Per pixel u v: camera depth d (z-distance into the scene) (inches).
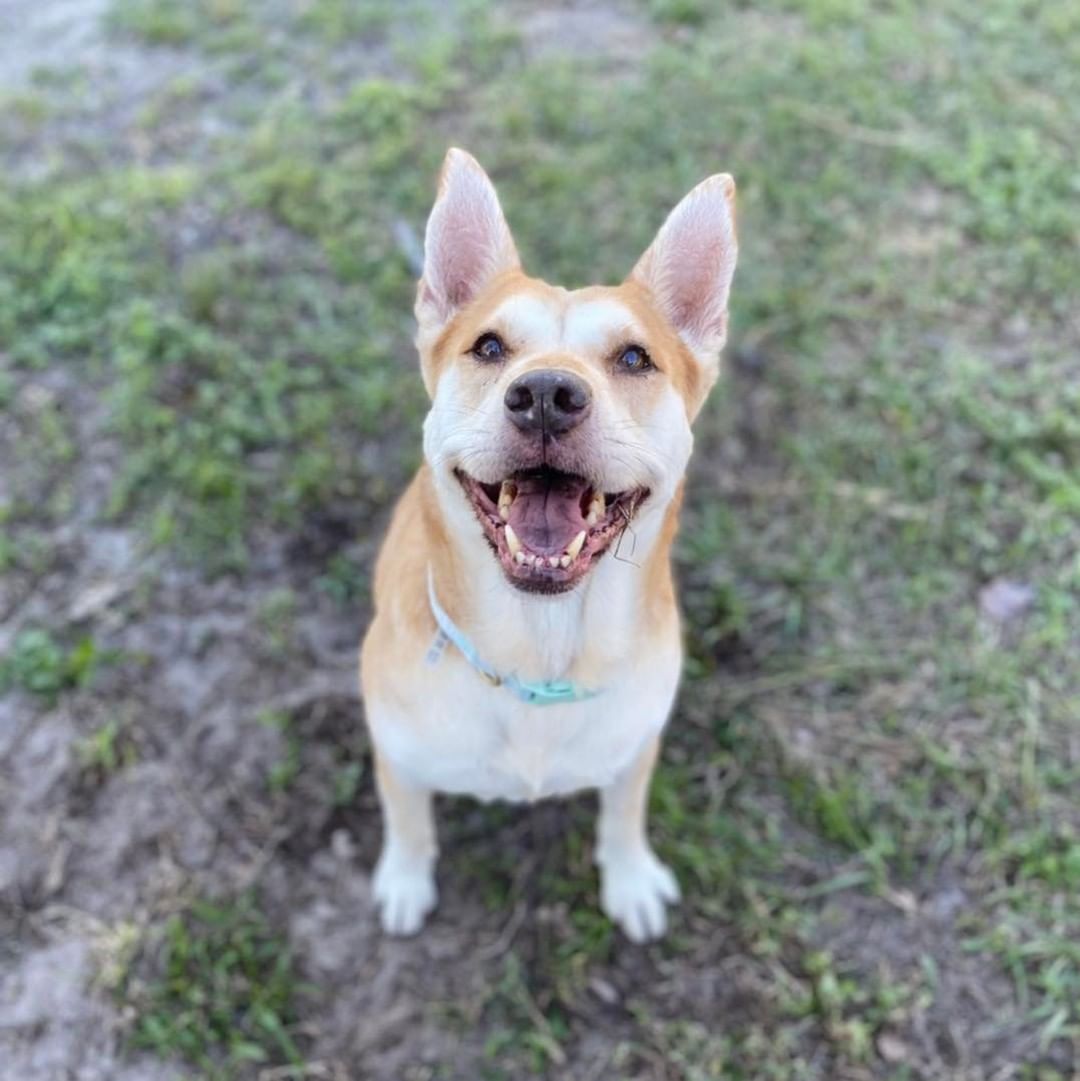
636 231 52.0
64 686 38.3
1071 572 41.3
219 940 33.8
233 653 39.6
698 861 35.5
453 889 35.5
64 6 65.0
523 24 63.5
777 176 54.5
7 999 32.5
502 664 27.0
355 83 59.6
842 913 34.7
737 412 46.1
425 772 29.6
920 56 60.5
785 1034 32.5
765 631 40.7
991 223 52.1
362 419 45.4
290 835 36.0
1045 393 46.4
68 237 50.7
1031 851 35.3
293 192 53.0
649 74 59.6
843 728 38.4
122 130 57.1
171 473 43.4
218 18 63.0
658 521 26.4
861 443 45.0
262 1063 32.0
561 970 33.8
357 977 33.7
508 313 25.7
